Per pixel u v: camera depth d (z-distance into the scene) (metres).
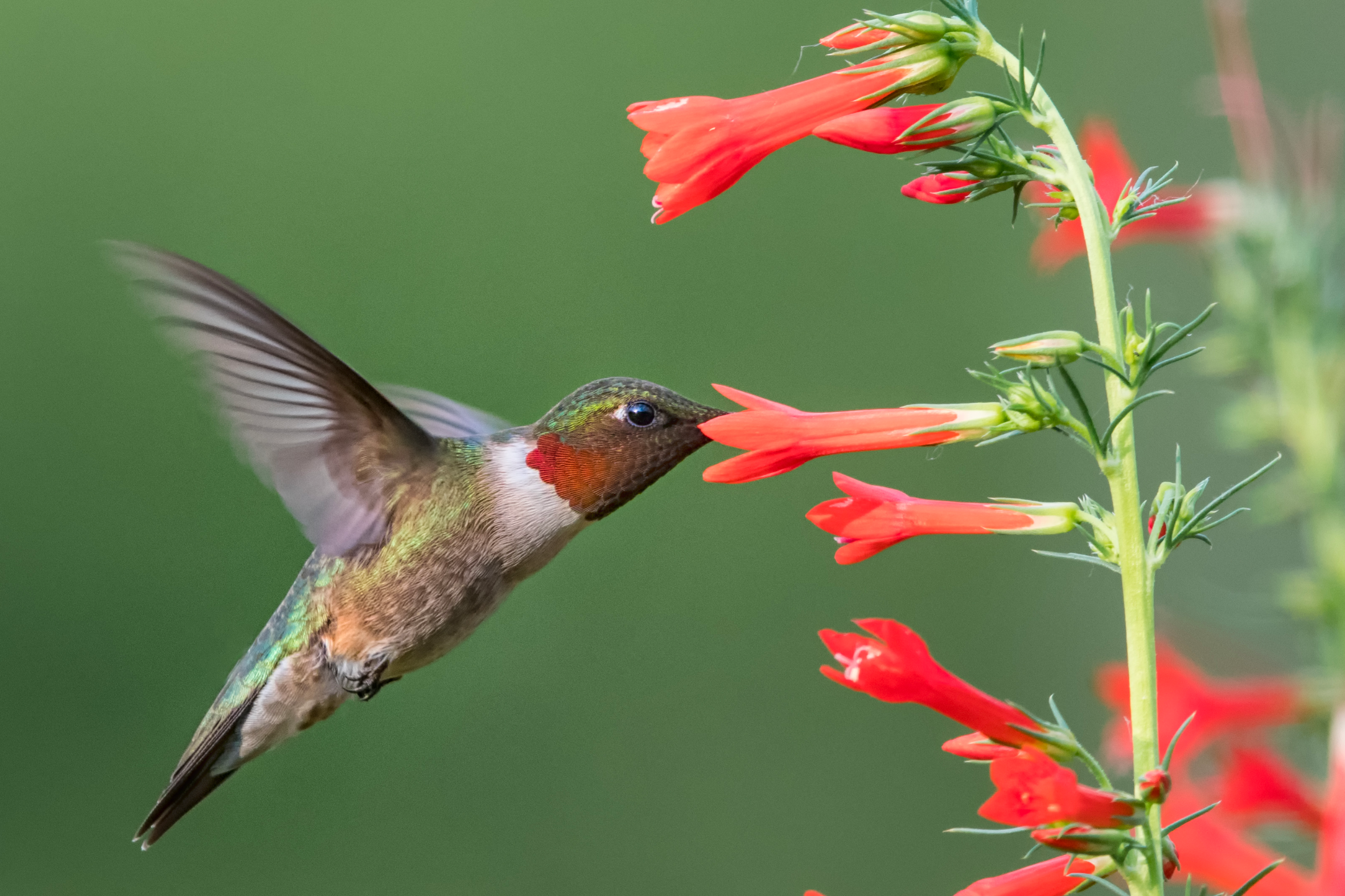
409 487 6.58
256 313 6.06
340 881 10.87
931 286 11.93
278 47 11.94
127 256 5.88
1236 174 8.67
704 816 11.12
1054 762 4.04
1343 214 6.80
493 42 12.16
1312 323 6.57
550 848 10.98
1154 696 4.12
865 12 4.54
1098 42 11.73
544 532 6.61
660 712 11.25
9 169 11.41
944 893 10.80
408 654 6.70
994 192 4.45
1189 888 4.05
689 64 12.16
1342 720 5.11
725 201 12.09
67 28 11.70
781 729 11.24
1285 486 6.53
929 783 10.99
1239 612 6.87
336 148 11.93
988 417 4.37
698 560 11.60
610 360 11.85
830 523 4.46
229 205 11.70
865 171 12.09
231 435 6.24
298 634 6.73
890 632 4.18
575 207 12.06
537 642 11.38
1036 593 11.30
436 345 11.73
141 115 11.72
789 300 11.99
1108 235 4.27
